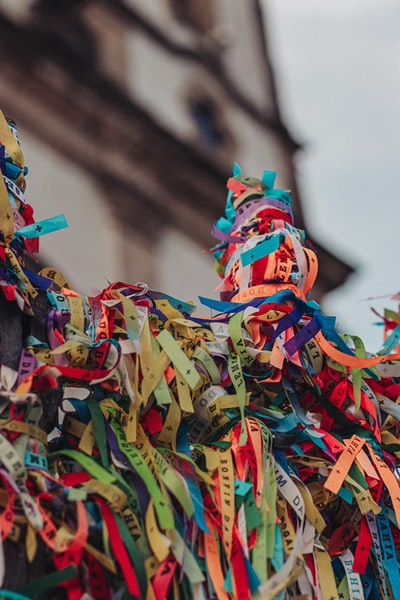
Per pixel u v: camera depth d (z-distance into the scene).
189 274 6.26
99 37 6.68
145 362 1.56
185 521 1.46
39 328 1.49
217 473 1.56
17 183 1.63
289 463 1.65
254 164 7.04
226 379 1.65
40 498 1.36
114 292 1.60
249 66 7.47
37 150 5.97
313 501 1.63
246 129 7.15
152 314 1.63
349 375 1.75
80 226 5.88
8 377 1.40
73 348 1.49
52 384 1.41
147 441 1.52
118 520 1.40
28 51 6.18
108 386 1.54
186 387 1.57
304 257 1.84
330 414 1.73
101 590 1.39
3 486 1.35
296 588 1.54
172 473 1.48
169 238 6.30
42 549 1.35
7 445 1.35
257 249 1.79
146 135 6.48
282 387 1.70
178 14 7.37
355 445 1.67
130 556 1.38
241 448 1.58
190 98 6.98
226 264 1.92
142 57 6.85
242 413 1.58
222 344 1.66
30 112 6.07
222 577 1.45
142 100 6.65
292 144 7.29
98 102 6.36
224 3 7.67
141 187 6.32
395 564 1.65
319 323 1.68
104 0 6.83
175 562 1.42
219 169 6.79
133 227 6.14
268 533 1.51
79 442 1.50
